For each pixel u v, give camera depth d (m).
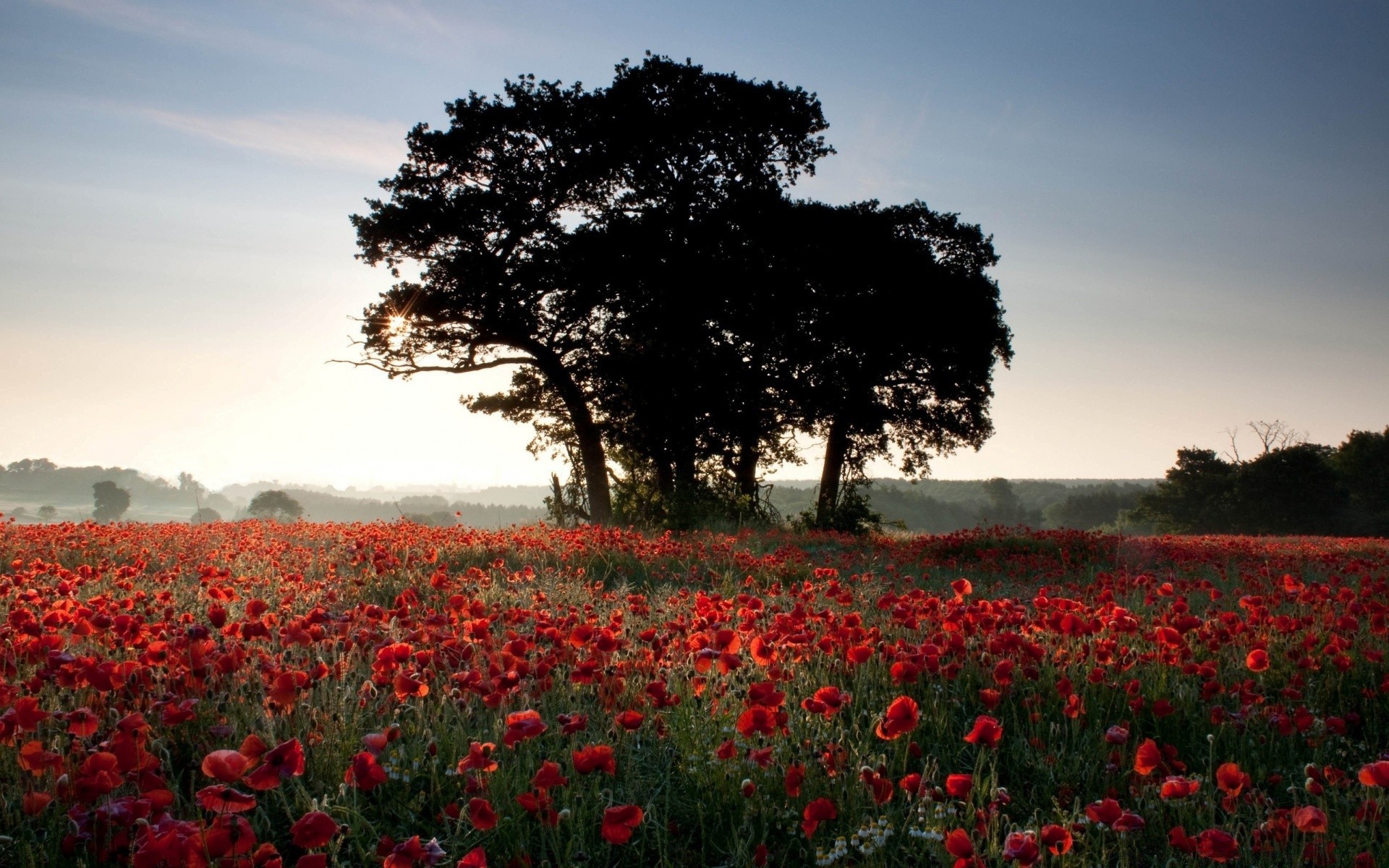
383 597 6.86
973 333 25.44
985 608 4.71
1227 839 2.30
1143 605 6.53
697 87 22.66
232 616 5.04
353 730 3.26
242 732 3.20
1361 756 3.76
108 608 4.25
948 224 27.00
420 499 187.00
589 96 22.08
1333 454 72.06
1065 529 15.27
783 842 2.82
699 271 21.75
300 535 12.16
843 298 24.00
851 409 25.36
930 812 2.71
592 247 21.39
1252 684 4.18
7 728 2.48
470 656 3.70
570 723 2.98
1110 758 3.43
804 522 24.03
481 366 22.70
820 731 3.42
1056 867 2.54
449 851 2.61
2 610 4.81
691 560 9.88
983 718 2.96
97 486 163.25
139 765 2.46
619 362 21.84
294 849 2.67
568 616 4.50
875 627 4.44
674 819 2.98
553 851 2.63
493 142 21.78
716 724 3.53
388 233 21.00
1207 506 66.75
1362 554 13.74
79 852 2.34
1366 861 2.47
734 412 22.25
